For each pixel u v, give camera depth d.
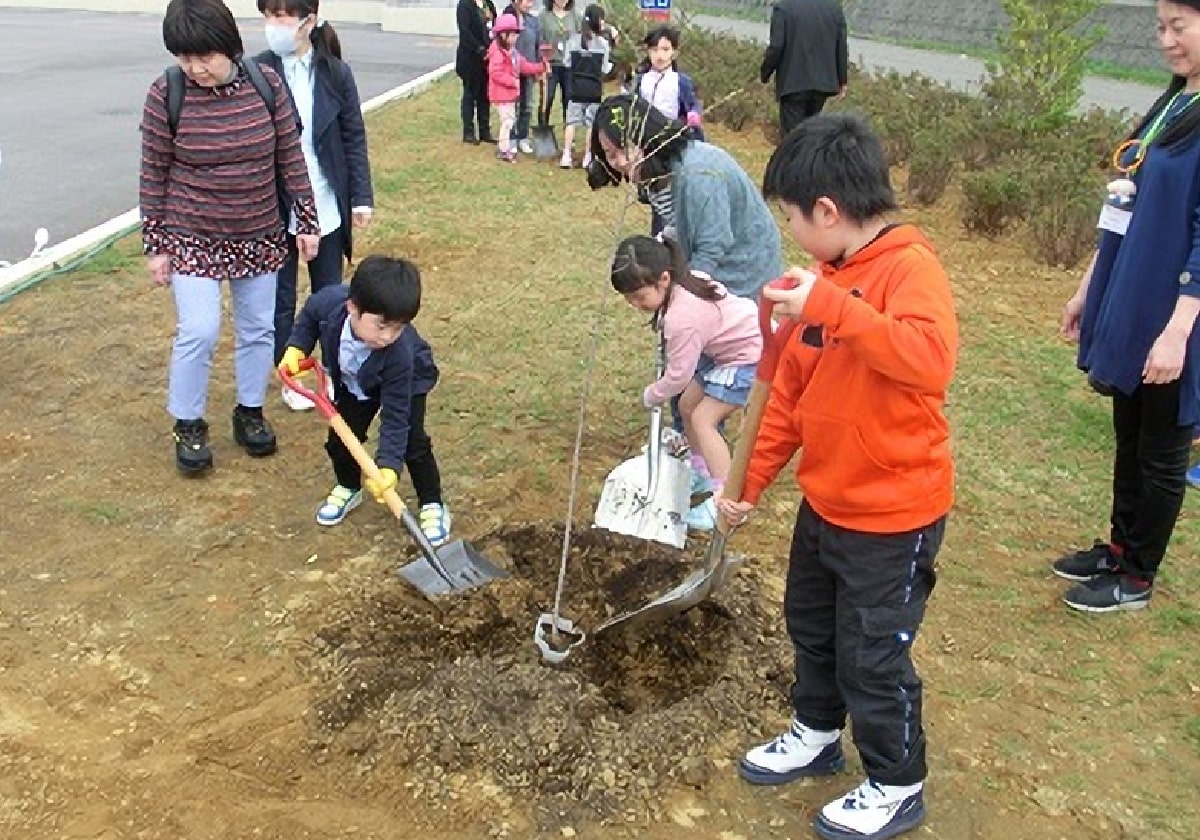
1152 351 3.69
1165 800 3.25
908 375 2.52
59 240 8.50
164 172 4.61
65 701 3.46
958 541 4.59
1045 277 8.24
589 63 11.16
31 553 4.23
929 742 3.42
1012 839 3.08
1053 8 10.81
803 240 2.69
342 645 3.70
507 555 4.23
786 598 3.11
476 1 12.18
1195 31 3.60
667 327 4.14
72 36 25.00
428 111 14.90
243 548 4.30
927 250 2.64
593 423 5.46
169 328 6.45
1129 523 4.14
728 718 3.40
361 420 4.39
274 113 4.72
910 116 11.52
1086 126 11.02
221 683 3.54
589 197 10.20
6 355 5.99
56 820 3.01
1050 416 5.80
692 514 4.55
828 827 3.02
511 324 6.73
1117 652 3.92
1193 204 3.65
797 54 10.93
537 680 3.40
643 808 3.10
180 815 3.04
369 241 8.39
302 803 3.09
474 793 3.11
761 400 2.98
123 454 5.01
